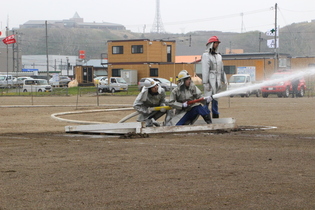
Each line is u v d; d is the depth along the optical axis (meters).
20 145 10.71
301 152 9.28
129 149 9.89
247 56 67.00
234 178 6.89
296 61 57.47
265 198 5.80
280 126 14.89
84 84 65.81
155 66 61.38
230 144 10.52
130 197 5.91
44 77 80.62
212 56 13.91
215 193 6.05
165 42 62.78
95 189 6.32
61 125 16.69
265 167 7.71
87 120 18.73
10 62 96.00
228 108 23.94
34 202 5.72
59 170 7.63
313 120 16.94
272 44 57.91
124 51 63.12
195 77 56.47
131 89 52.06
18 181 6.84
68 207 5.51
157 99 12.97
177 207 5.47
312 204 5.55
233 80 40.00
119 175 7.18
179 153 9.26
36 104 31.84
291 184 6.48
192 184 6.54
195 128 13.02
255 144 10.51
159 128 12.61
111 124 12.85
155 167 7.79
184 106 12.89
